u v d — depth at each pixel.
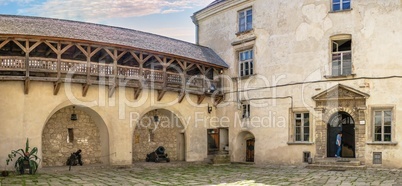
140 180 16.88
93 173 19.12
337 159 21.03
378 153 20.19
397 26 20.08
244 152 25.34
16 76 18.41
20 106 18.89
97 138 22.58
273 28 23.64
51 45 19.05
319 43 21.89
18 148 18.72
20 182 15.72
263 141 23.66
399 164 19.72
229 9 26.17
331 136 22.12
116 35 21.89
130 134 21.84
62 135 21.50
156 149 24.42
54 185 15.14
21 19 20.14
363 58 20.69
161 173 19.52
